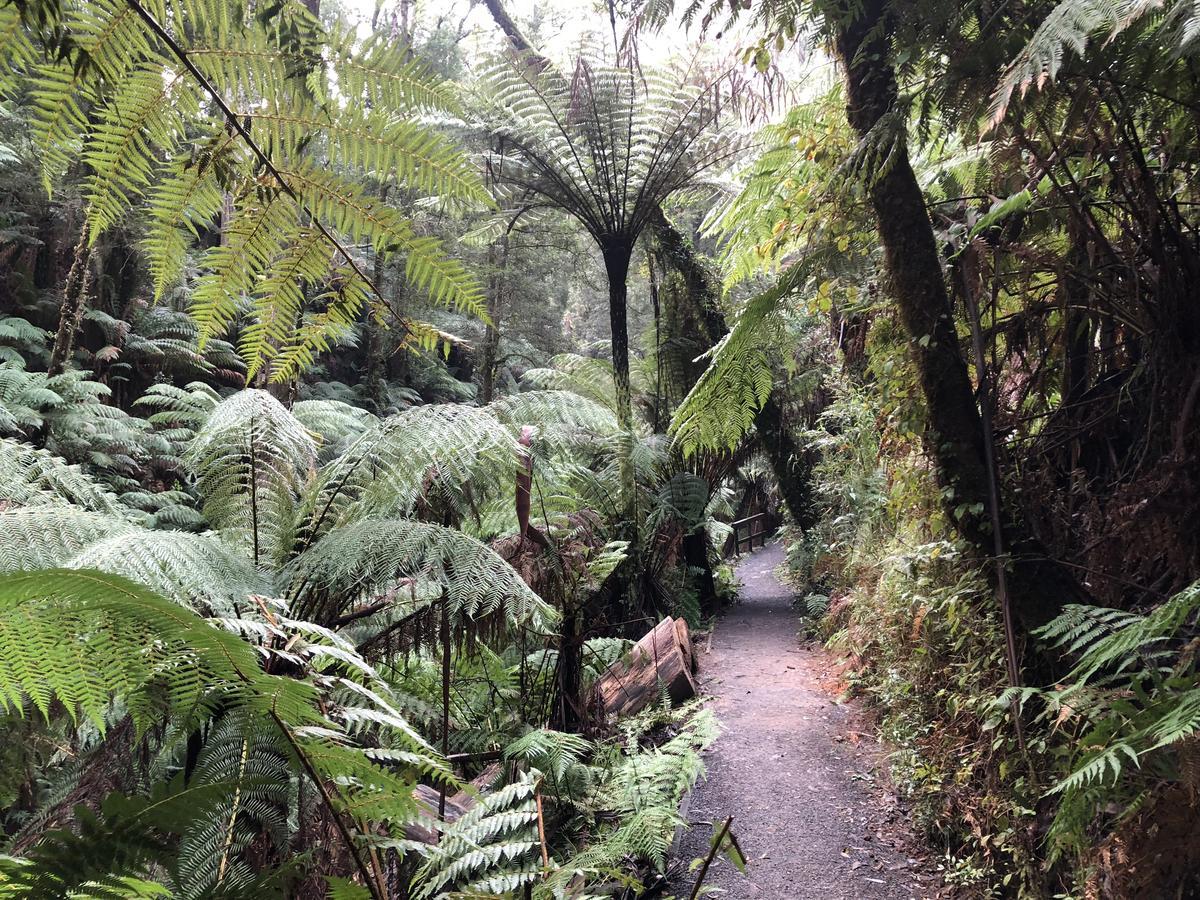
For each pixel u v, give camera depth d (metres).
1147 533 2.17
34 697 0.84
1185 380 2.19
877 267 3.18
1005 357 2.79
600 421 3.31
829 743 4.11
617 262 5.96
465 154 0.97
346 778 0.97
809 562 8.12
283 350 1.19
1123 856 1.69
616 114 5.44
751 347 3.22
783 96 4.71
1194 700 1.49
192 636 0.74
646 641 4.98
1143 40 1.94
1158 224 2.20
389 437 2.38
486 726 3.23
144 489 6.34
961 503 2.67
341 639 1.28
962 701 2.93
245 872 1.07
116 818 0.72
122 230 7.57
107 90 0.84
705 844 3.15
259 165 0.95
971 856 2.75
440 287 1.05
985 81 2.29
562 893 1.88
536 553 3.17
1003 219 2.78
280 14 0.85
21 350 7.61
